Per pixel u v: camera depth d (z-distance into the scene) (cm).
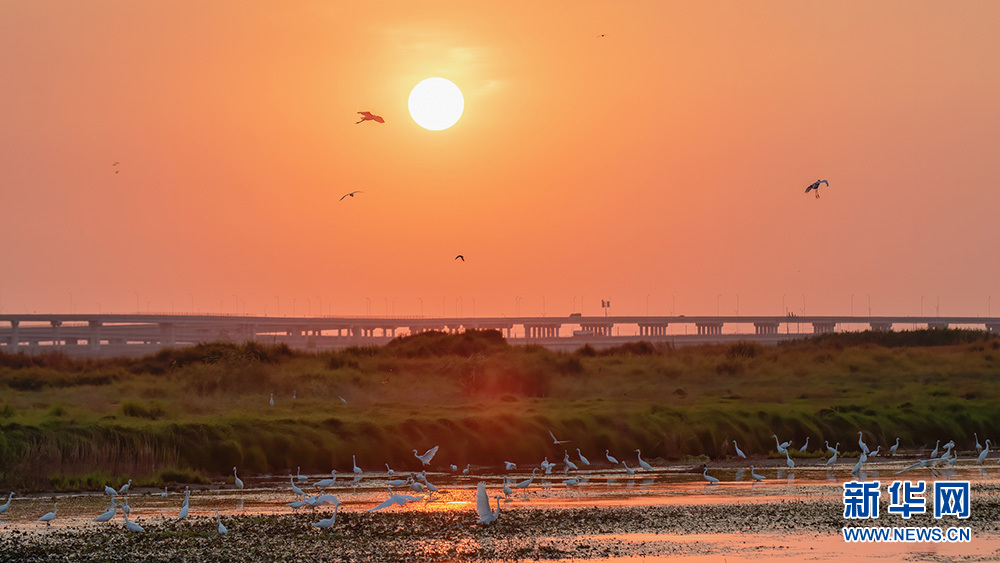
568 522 5072
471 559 4291
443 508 5531
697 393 10700
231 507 5622
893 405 9306
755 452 8025
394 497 5284
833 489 6212
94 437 6756
